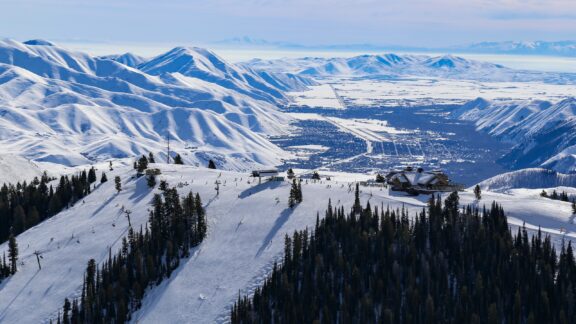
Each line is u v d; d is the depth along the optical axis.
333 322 134.00
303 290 140.25
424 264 139.75
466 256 141.00
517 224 158.25
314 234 160.62
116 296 153.62
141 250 166.25
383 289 136.62
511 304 130.00
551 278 131.62
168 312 146.12
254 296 141.50
